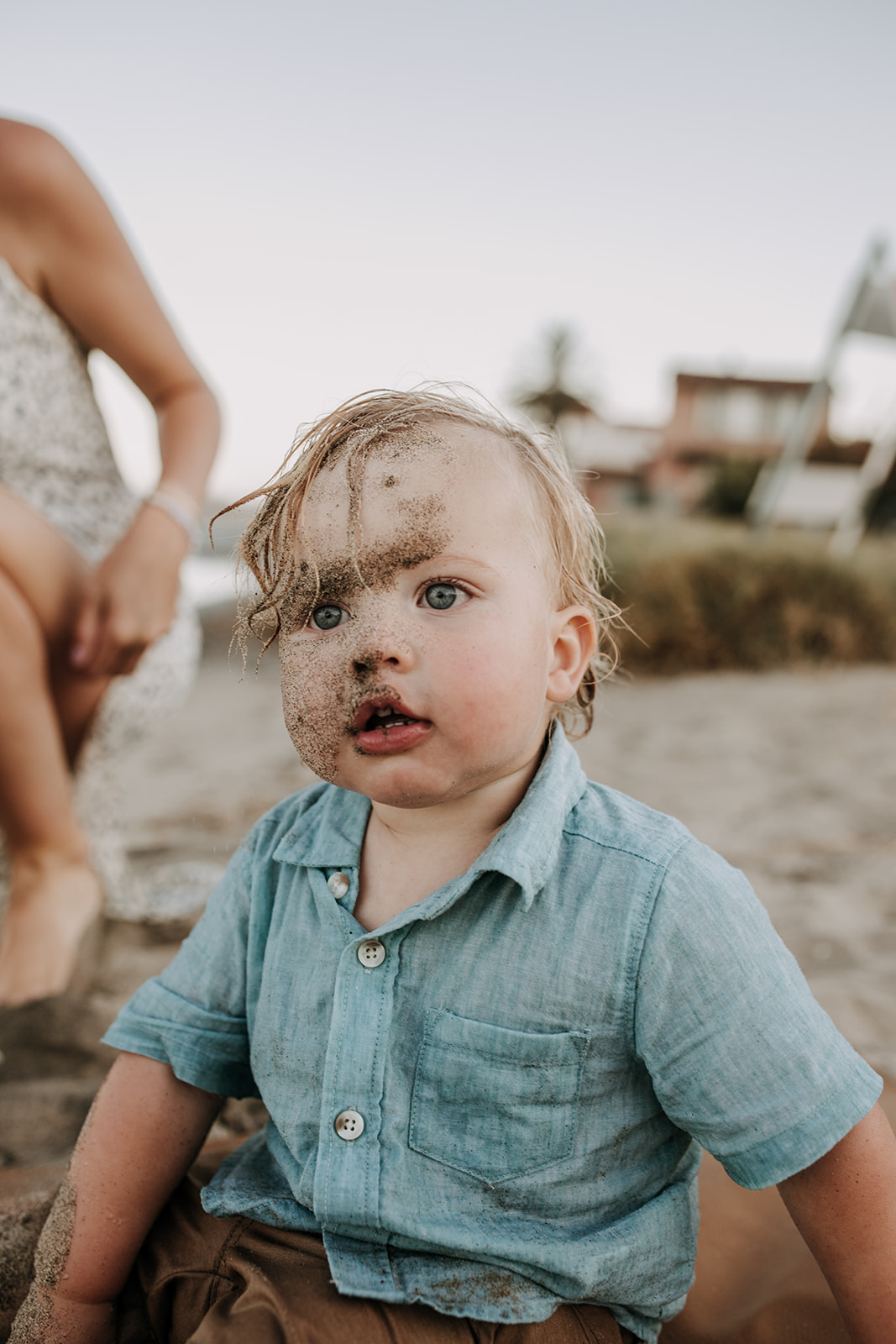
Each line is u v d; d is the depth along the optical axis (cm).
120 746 208
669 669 625
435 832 93
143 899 216
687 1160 97
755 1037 85
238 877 104
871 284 966
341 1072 88
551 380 3081
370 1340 79
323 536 85
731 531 966
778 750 392
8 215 177
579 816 94
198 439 192
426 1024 88
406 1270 84
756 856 261
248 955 101
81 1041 157
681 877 87
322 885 96
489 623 83
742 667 634
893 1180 85
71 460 193
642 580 669
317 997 93
